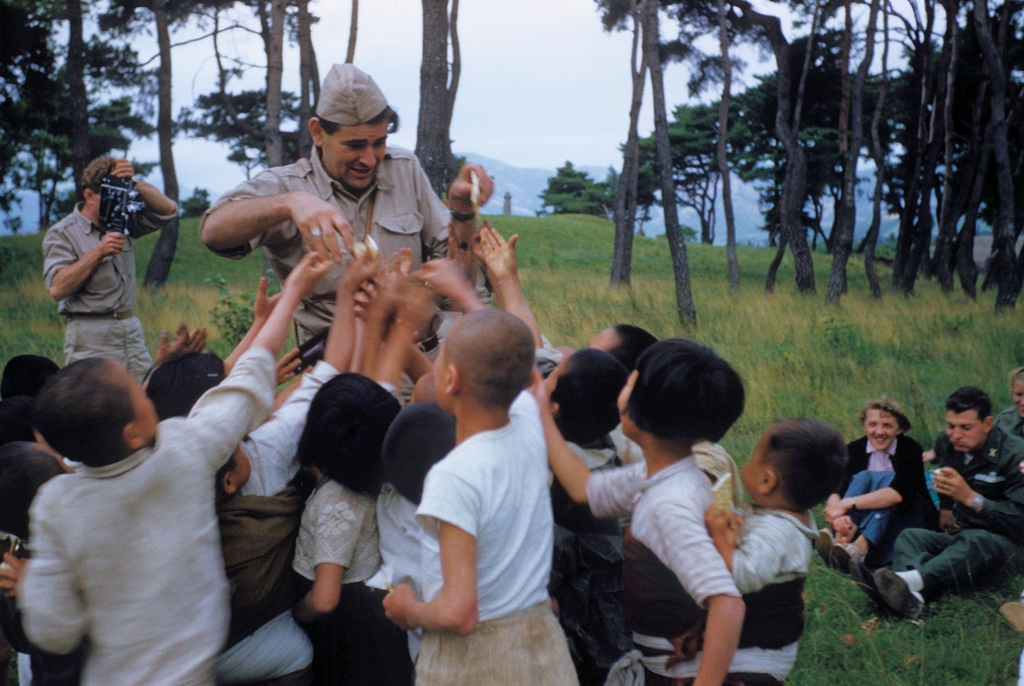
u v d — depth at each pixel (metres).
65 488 2.29
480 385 2.35
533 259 32.00
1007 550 4.80
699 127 61.44
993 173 31.64
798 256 25.75
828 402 8.19
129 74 29.66
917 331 12.78
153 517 2.30
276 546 2.69
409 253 3.13
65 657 2.54
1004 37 26.31
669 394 2.43
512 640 2.37
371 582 2.68
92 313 6.45
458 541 2.27
